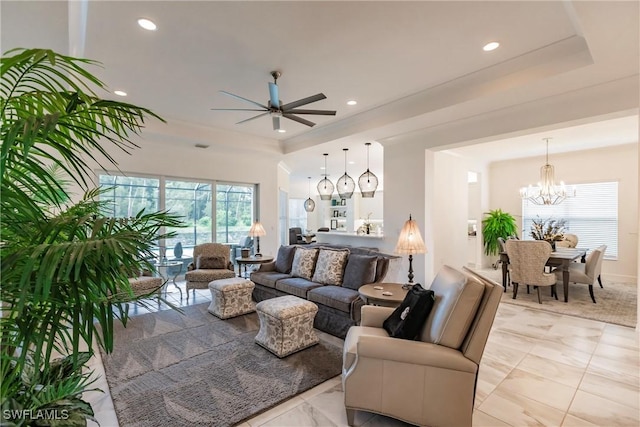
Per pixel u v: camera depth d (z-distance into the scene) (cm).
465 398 177
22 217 114
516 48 281
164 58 297
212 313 411
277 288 428
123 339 326
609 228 646
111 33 256
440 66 315
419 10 228
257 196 714
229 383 242
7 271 102
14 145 114
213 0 217
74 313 111
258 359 283
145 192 560
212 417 201
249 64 310
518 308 444
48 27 237
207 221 638
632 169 618
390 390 187
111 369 262
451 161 636
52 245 101
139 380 246
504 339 332
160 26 247
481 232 784
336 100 407
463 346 184
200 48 280
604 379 251
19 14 221
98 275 112
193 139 525
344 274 391
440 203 595
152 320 386
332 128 529
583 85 309
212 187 643
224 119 490
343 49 282
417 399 183
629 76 291
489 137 407
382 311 254
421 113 395
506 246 513
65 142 134
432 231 502
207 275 476
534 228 671
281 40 268
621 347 311
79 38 271
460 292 185
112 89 369
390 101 412
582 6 195
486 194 793
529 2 219
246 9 227
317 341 319
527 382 246
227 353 295
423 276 486
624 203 628
